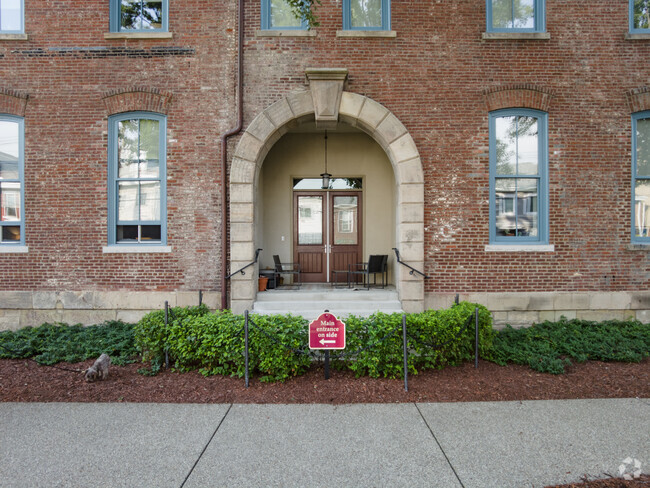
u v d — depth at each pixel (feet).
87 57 24.00
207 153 23.97
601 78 23.89
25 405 14.01
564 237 23.76
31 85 23.97
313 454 10.80
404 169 23.54
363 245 32.55
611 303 23.72
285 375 16.10
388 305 23.70
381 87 23.97
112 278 23.81
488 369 17.88
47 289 23.82
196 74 24.02
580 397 14.84
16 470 10.01
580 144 23.86
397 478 9.73
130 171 24.61
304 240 33.04
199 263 23.86
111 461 10.46
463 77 23.88
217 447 11.18
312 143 32.58
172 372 17.19
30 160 23.88
